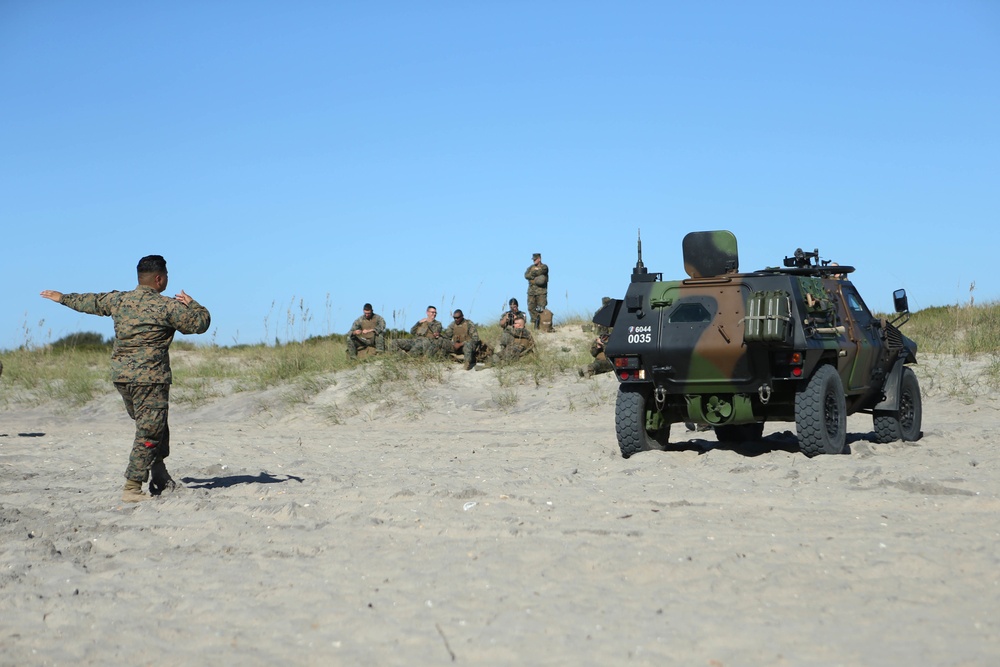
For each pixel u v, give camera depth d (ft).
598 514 24.40
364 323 71.46
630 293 35.88
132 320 28.02
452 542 22.00
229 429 57.21
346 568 20.17
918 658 13.82
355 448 44.11
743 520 23.25
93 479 34.73
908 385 39.29
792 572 18.34
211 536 23.53
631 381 35.83
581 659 14.30
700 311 34.73
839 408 34.83
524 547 21.02
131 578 20.21
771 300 32.83
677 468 31.73
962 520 22.66
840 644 14.48
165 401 28.50
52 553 22.59
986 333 61.98
